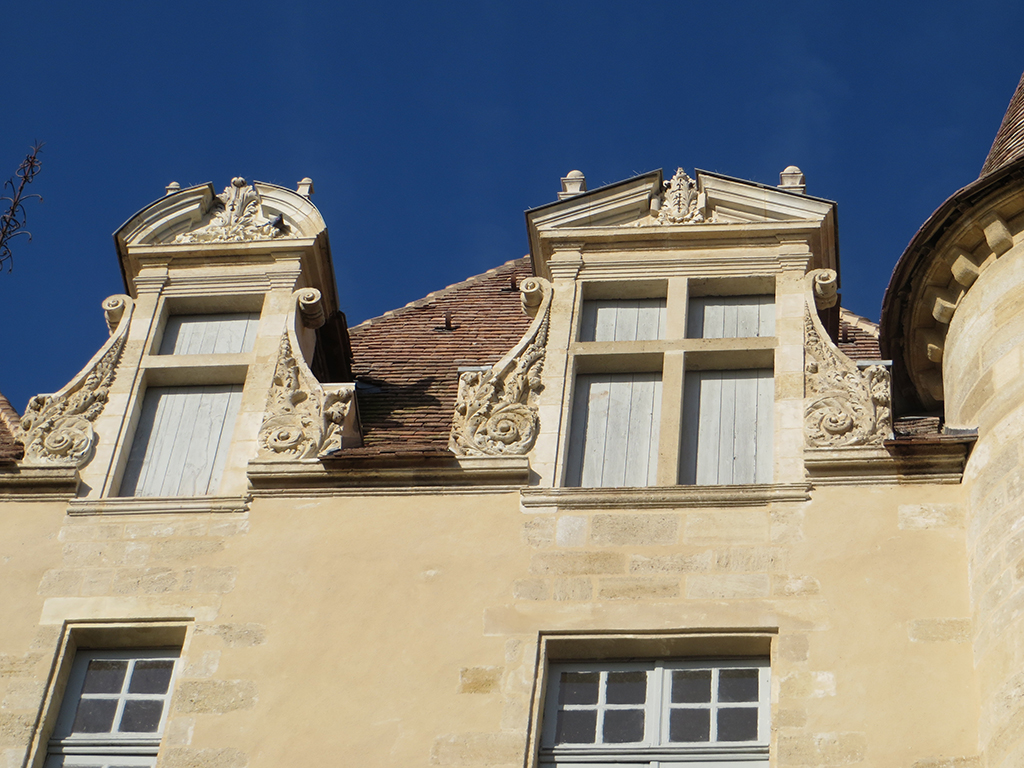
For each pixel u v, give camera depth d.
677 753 12.45
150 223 16.20
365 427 15.48
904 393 15.36
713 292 15.36
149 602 13.47
